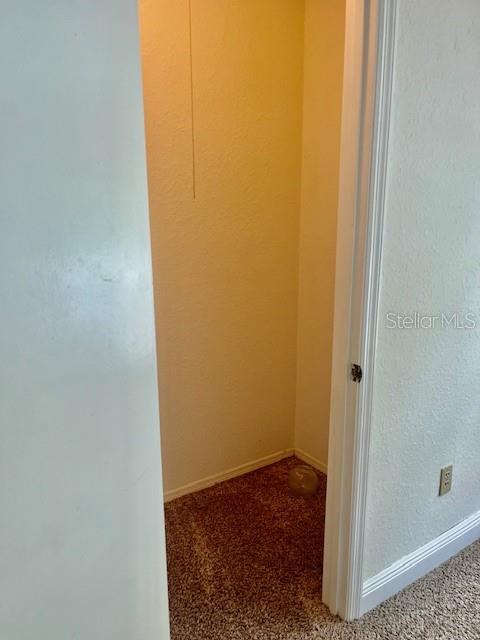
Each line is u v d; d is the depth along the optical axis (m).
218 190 2.07
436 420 1.67
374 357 1.40
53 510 0.65
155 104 1.83
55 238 0.59
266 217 2.24
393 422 1.53
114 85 0.64
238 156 2.09
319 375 2.39
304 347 2.46
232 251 2.17
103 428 0.69
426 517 1.75
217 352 2.24
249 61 2.03
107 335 0.68
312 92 2.16
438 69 1.32
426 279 1.48
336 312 1.42
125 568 0.78
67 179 0.60
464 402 1.75
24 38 0.53
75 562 0.69
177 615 1.57
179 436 2.21
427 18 1.25
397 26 1.19
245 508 2.17
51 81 0.56
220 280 2.17
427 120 1.33
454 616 1.58
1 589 0.60
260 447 2.51
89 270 0.64
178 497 2.26
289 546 1.92
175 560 1.83
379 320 1.39
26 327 0.57
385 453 1.54
